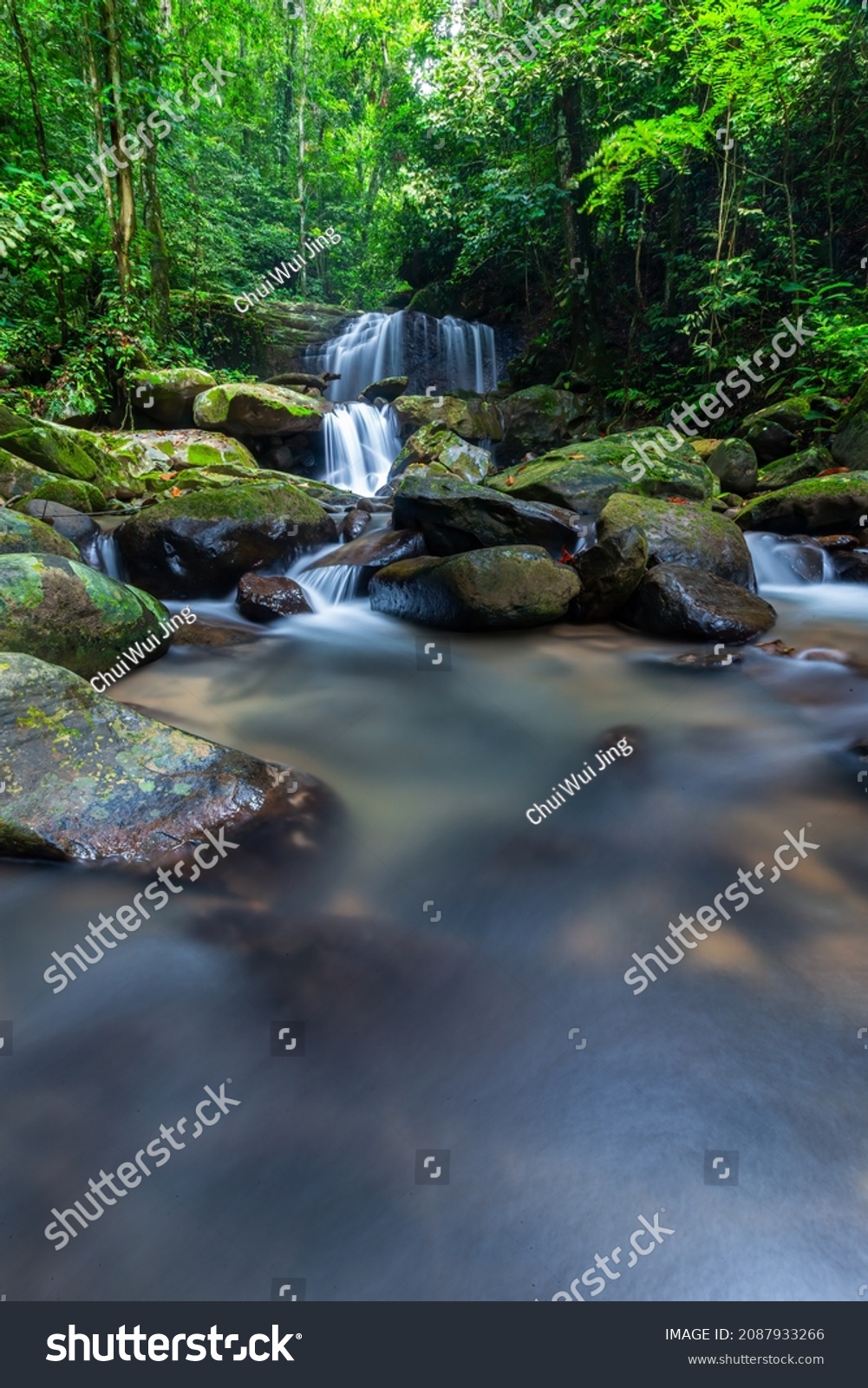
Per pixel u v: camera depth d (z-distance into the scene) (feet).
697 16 28.35
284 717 11.60
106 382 33.76
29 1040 5.70
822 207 32.27
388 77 72.43
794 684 12.59
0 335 29.99
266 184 66.49
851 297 29.68
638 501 17.30
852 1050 5.56
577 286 39.83
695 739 10.87
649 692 12.55
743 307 32.86
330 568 17.72
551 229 45.11
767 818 8.77
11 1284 4.15
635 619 15.38
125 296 33.68
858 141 29.25
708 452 27.89
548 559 15.38
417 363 50.49
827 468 24.79
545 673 13.38
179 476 27.48
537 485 22.11
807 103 29.12
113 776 8.08
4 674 8.51
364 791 9.51
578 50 32.35
